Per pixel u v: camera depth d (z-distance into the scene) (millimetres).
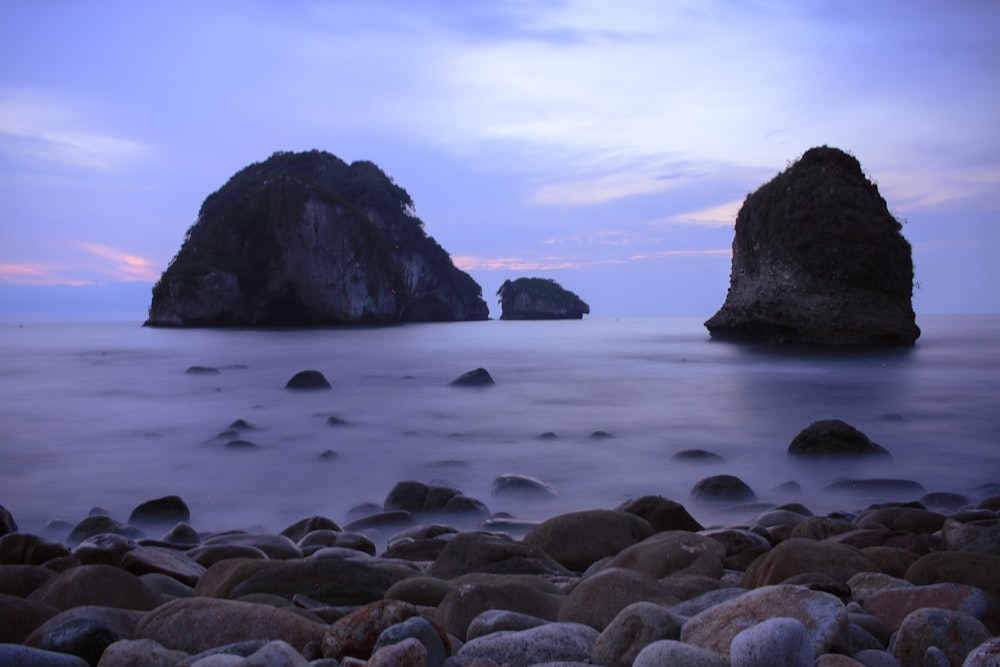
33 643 3729
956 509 9664
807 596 3627
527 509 10133
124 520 10102
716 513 9742
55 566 6051
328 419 17672
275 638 3840
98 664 3451
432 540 7191
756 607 3617
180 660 3432
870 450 13281
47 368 34219
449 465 13078
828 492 10859
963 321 109000
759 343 43750
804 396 22484
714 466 12914
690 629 3594
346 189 133750
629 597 4371
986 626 3906
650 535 6844
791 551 5133
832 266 40781
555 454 14117
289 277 102812
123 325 118625
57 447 15289
